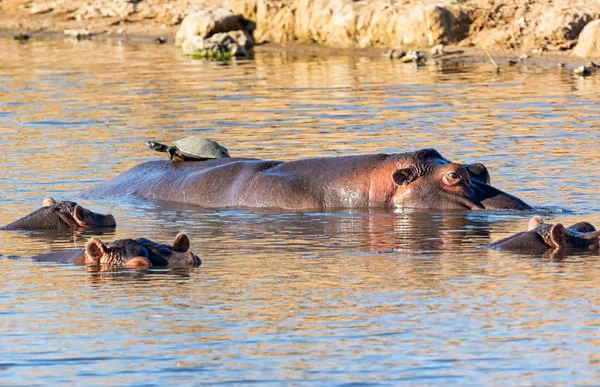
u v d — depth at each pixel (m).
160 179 64.81
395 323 37.06
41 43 149.38
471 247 49.00
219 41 134.88
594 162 68.75
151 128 85.31
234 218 57.66
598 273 43.28
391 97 98.44
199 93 103.75
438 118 86.69
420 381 31.83
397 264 45.78
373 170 60.78
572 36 124.06
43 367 33.66
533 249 48.03
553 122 83.75
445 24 129.25
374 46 134.25
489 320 37.22
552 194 60.47
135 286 42.69
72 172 69.69
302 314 38.31
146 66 124.94
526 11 128.88
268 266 45.78
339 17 136.50
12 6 169.00
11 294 41.84
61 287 42.78
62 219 55.59
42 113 93.44
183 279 43.66
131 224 56.41
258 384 31.88
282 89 105.44
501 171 66.62
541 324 36.66
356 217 57.28
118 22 158.75
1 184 66.06
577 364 32.94
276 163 63.53
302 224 55.56
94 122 88.69
